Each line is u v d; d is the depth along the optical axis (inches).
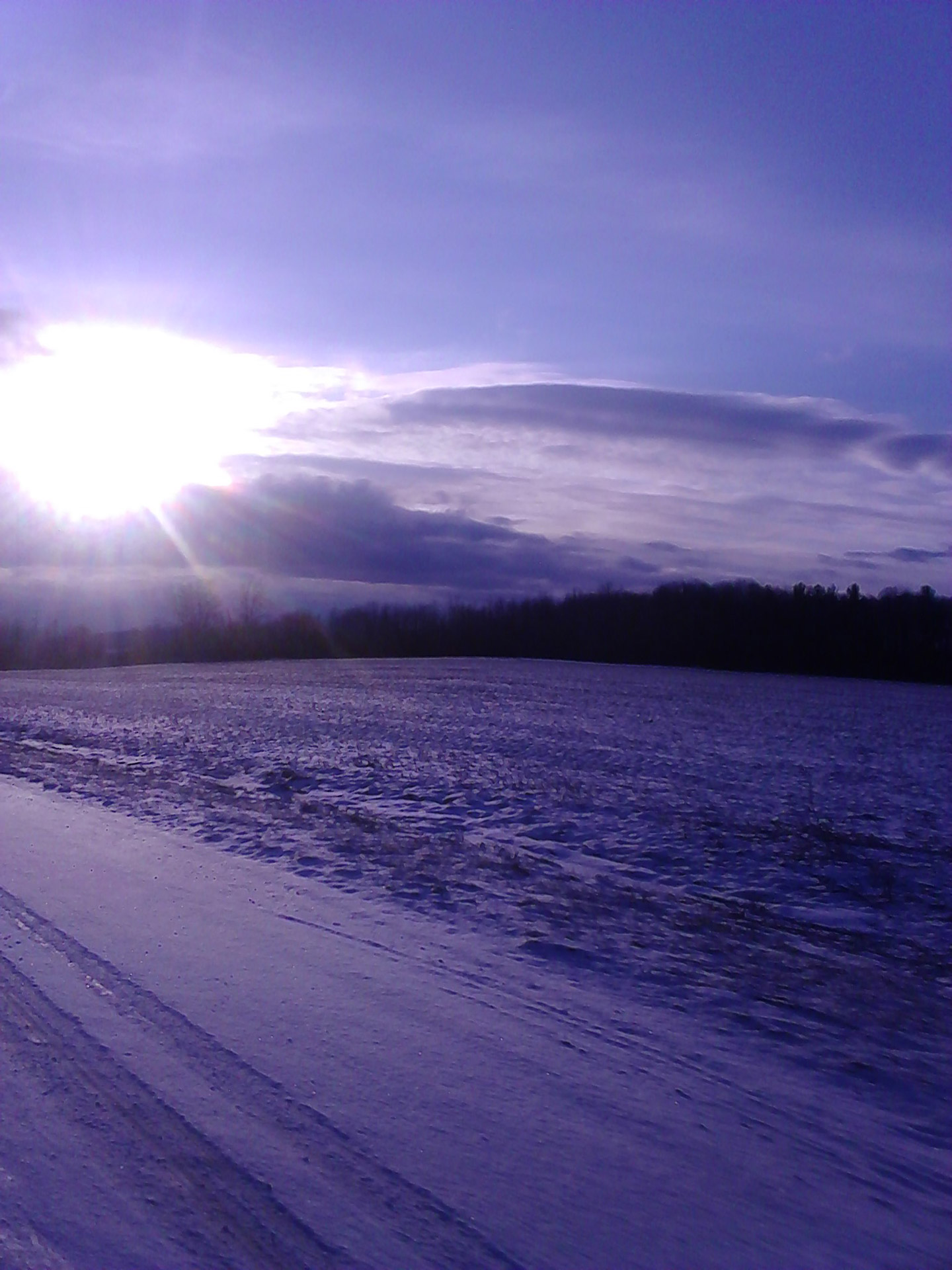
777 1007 286.8
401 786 671.8
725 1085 235.9
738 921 380.8
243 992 284.8
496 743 925.8
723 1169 198.5
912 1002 294.8
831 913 402.9
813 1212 184.5
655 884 440.8
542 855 486.0
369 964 310.3
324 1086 228.2
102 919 356.5
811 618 3302.2
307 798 633.0
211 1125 209.8
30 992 283.7
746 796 672.4
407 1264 165.3
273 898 387.5
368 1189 187.5
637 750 904.9
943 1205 189.0
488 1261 166.7
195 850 475.5
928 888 443.2
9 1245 168.1
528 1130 210.8
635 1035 262.8
